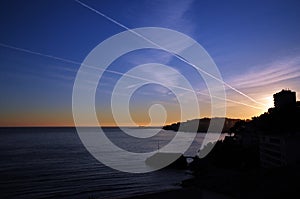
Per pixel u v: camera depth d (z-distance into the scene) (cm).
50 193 6656
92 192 6838
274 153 5556
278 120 7575
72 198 6222
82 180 8438
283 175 1367
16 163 11544
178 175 9394
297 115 7275
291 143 4975
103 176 9225
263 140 6141
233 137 11056
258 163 6850
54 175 9138
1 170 9850
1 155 14188
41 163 11706
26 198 6144
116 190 7112
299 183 1118
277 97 9225
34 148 18288
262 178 1073
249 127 9462
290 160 4912
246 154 7812
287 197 834
